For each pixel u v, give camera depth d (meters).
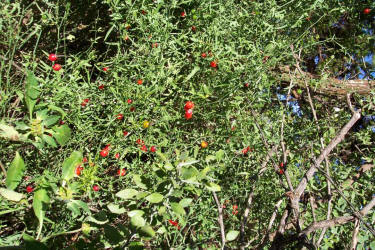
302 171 3.25
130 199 1.42
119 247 1.25
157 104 2.70
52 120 1.49
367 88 4.03
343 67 5.01
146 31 2.85
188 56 3.16
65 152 2.37
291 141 3.45
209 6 3.02
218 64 2.94
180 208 1.20
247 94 3.11
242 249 1.87
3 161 2.21
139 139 2.71
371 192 2.87
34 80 1.41
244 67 2.99
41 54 3.33
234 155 3.00
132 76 2.78
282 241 1.49
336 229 2.60
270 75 3.58
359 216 1.40
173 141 2.96
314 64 5.05
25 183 2.33
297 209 1.53
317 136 3.41
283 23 3.47
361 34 4.65
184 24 3.30
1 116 2.26
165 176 1.29
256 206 3.09
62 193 1.28
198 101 2.91
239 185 3.12
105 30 3.67
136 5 2.84
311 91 4.06
